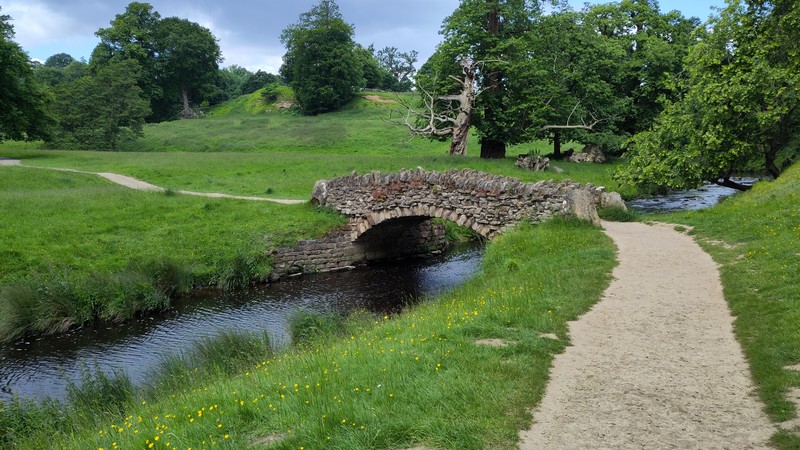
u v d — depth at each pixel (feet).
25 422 28.86
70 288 54.49
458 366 21.93
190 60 302.86
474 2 128.77
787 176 65.82
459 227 93.66
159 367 38.96
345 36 293.23
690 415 18.11
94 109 203.10
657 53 133.69
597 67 135.64
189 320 53.36
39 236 67.87
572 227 54.75
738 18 78.79
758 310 28.17
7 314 49.57
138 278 58.29
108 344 47.55
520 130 127.95
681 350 24.40
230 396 21.86
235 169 126.82
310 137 208.64
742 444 16.10
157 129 244.42
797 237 40.06
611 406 18.89
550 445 16.21
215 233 73.56
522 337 25.71
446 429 16.81
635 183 81.41
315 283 66.69
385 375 21.11
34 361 44.11
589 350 24.66
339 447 16.31
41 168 117.70
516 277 40.70
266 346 38.68
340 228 76.38
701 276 37.45
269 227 75.56
